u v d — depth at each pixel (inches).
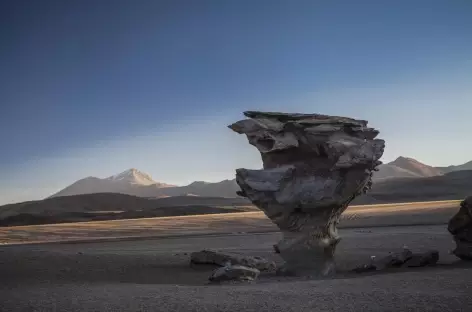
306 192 938.7
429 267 922.1
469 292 578.6
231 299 604.4
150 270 1036.5
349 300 564.4
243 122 957.2
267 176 946.7
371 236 1753.2
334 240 957.2
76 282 866.1
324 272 938.1
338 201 928.3
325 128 942.4
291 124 955.3
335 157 929.5
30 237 2706.7
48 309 580.4
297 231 954.1
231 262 1040.2
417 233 1802.4
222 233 2465.6
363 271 947.3
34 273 979.3
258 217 3585.1
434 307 508.1
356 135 970.7
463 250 996.6
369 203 5088.6
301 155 975.0
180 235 2422.5
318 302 561.6
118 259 1195.3
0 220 4628.4
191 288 731.4
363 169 920.3
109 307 578.6
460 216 994.7
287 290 661.9
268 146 949.2
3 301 646.5
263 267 1064.8
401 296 569.6
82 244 1962.4
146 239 2155.5
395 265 952.9
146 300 617.3
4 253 1321.4
